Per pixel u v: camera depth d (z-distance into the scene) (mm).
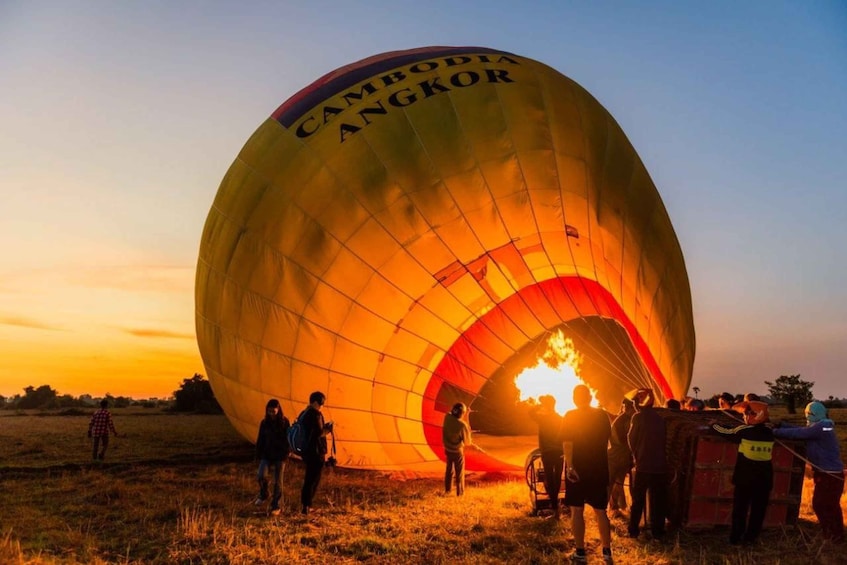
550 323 11250
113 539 7738
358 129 11906
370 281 11250
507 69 12812
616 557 6828
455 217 11320
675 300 13031
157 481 11828
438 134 11680
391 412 11344
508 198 11523
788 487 7770
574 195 11984
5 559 6613
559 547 7262
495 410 11422
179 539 7691
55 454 16734
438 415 11172
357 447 11781
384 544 7324
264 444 9203
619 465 8711
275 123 13125
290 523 8414
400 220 11273
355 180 11477
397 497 10086
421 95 12148
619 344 11711
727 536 7625
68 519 8828
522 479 11953
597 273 11789
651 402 7777
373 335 11242
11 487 11344
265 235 11945
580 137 12547
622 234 12422
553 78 13266
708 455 7727
